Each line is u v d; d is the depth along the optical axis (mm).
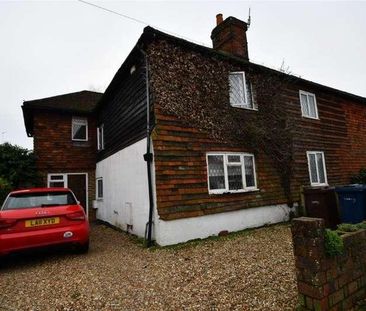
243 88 9703
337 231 3309
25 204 5945
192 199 7559
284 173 10078
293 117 11188
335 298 2764
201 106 8477
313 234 2695
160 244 6844
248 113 9688
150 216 7164
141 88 8430
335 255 2871
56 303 3734
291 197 10055
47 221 5652
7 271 5363
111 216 10930
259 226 8852
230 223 8156
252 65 10039
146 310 3391
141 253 6270
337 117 13539
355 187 7410
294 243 2873
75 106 14328
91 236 9062
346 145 13562
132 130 9000
